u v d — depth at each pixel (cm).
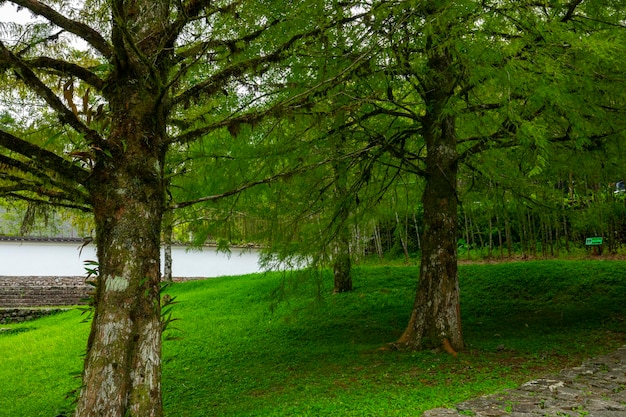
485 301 1084
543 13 566
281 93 602
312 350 818
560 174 805
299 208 711
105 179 375
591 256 1427
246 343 927
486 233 1722
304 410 466
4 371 941
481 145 667
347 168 714
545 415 406
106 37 415
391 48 525
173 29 384
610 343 702
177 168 636
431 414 421
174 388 684
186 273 2116
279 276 1525
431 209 745
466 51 504
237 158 616
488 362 635
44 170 393
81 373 393
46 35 431
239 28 466
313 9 489
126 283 361
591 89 523
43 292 1834
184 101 450
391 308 1087
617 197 925
